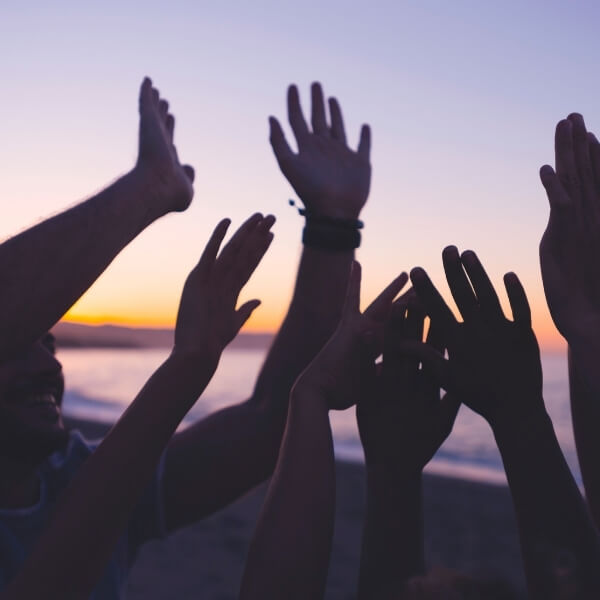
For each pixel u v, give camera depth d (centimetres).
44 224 76
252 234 105
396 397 103
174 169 103
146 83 115
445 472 1275
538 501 89
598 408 95
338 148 146
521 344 92
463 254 91
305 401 96
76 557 81
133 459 87
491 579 82
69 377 4984
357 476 1076
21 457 113
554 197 90
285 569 83
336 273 137
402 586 83
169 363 93
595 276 89
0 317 69
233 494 135
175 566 554
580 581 85
